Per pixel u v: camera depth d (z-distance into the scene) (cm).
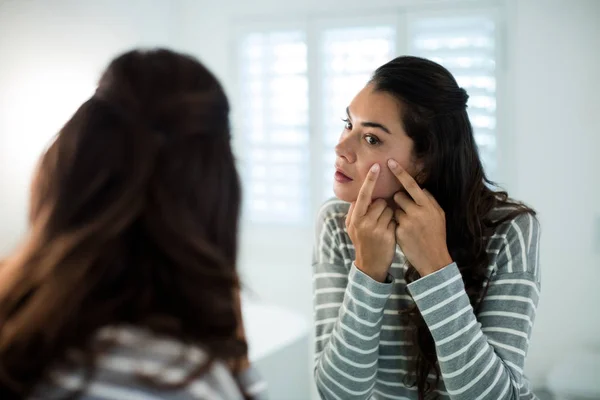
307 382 188
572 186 221
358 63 248
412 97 90
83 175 50
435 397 97
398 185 93
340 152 94
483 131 229
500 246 94
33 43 203
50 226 50
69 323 47
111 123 51
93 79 229
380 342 100
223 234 54
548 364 229
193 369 48
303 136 261
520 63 224
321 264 104
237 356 53
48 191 52
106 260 49
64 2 215
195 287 50
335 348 91
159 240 50
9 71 194
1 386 49
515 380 86
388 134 91
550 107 222
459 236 96
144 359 48
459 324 85
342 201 106
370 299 88
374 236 88
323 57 254
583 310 224
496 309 92
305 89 258
